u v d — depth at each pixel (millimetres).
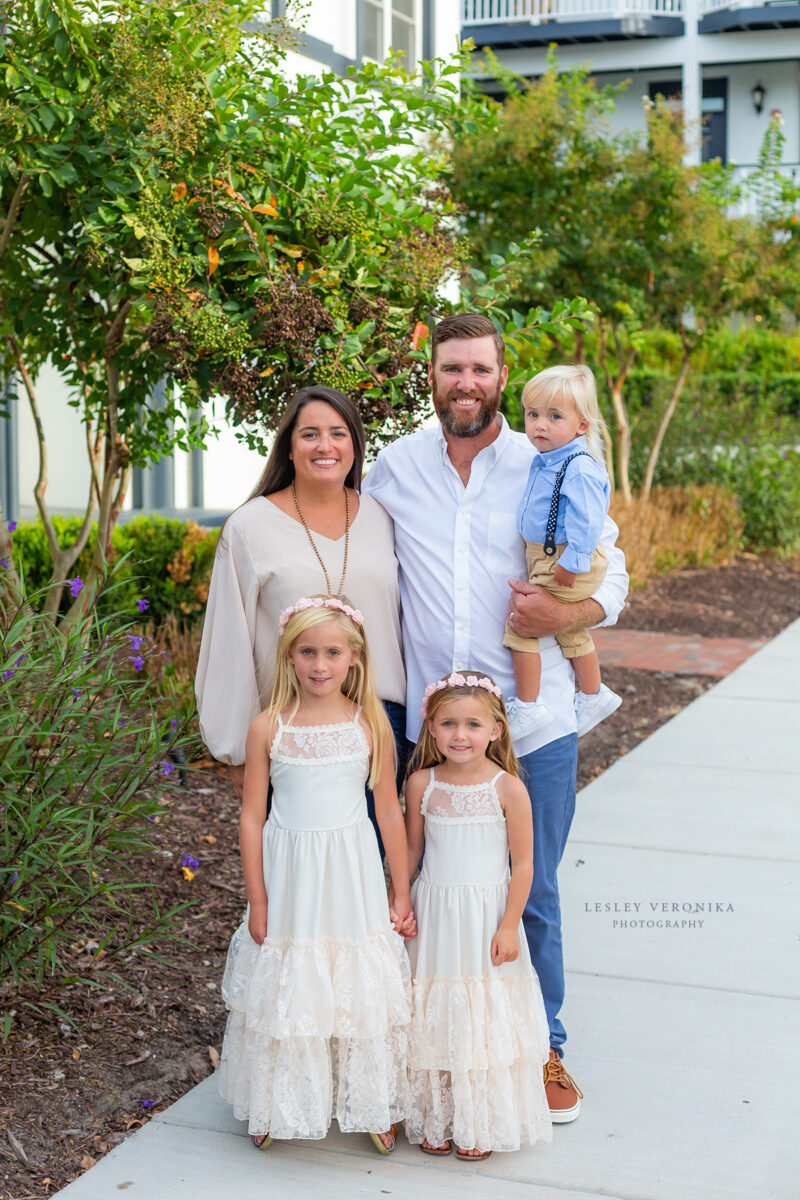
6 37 4668
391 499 3412
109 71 4691
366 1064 2959
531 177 11000
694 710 7633
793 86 25594
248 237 4422
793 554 13875
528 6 25688
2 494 10609
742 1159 3035
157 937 3693
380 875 3043
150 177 4406
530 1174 2977
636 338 12086
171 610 7699
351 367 4430
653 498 13805
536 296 11148
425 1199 2865
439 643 3312
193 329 4277
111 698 3709
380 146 5168
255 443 4852
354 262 4703
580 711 3473
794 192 12898
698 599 11312
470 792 3043
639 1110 3262
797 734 7094
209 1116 3209
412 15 11305
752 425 14594
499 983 3012
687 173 11375
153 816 3945
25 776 3457
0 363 6363
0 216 5371
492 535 3295
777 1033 3678
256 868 3029
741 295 12117
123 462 6047
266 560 3234
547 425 3285
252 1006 2938
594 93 11422
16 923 3389
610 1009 3836
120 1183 2898
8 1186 2832
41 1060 3320
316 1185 2916
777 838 5391
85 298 5555
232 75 4820
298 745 3010
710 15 25156
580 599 3232
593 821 5629
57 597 6027
